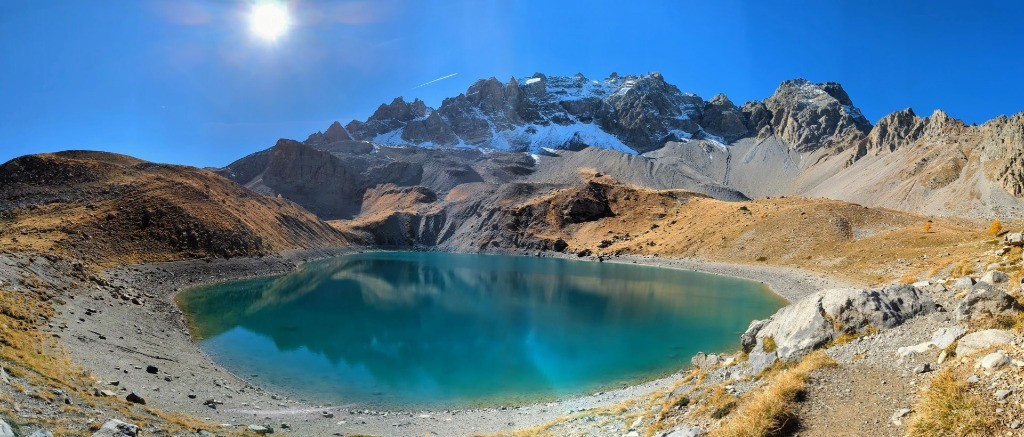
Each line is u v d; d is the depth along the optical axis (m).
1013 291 19.31
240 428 26.45
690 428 18.16
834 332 22.00
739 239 156.38
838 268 109.06
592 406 35.12
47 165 132.38
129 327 50.34
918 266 88.00
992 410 12.02
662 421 20.75
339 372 47.41
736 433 15.45
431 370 48.84
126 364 36.56
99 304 54.72
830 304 23.59
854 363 18.23
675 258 167.25
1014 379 12.81
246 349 54.38
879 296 22.72
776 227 152.00
